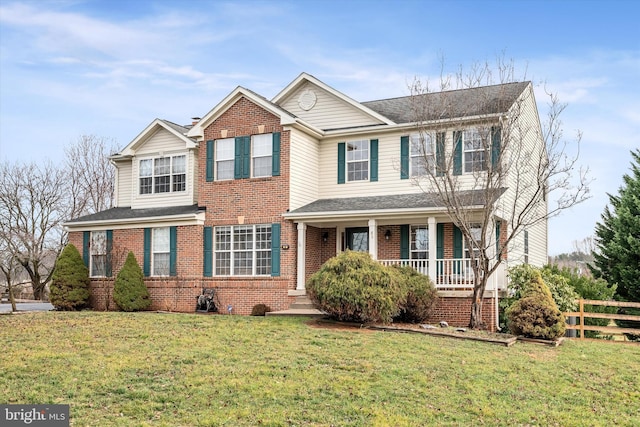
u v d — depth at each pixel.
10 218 39.47
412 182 20.78
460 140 19.83
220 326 15.43
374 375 11.02
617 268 23.52
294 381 10.46
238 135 21.81
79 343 13.14
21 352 12.22
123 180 26.61
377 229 20.80
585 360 13.49
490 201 16.12
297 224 20.75
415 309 17.03
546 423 9.23
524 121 21.30
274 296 20.42
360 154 22.03
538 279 16.20
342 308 15.74
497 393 10.49
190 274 21.89
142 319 16.81
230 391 9.84
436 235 20.12
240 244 21.47
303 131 21.61
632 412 10.04
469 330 15.92
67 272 23.08
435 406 9.63
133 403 9.19
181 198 23.67
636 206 23.55
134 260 22.25
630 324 22.36
